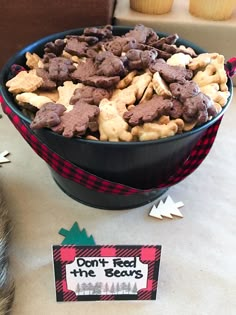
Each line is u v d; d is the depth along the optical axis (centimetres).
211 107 28
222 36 46
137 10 46
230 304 28
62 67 32
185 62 32
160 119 28
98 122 28
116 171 30
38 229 33
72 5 41
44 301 28
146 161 29
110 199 33
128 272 27
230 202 35
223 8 45
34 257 30
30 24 42
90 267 27
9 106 29
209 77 31
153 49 33
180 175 33
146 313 27
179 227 33
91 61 33
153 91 30
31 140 30
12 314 27
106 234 32
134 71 32
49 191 36
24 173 38
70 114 28
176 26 45
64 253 26
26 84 31
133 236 32
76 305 28
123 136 27
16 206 34
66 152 29
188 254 31
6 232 31
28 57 35
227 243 32
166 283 29
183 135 27
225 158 40
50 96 31
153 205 35
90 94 29
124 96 29
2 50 45
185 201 35
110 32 36
